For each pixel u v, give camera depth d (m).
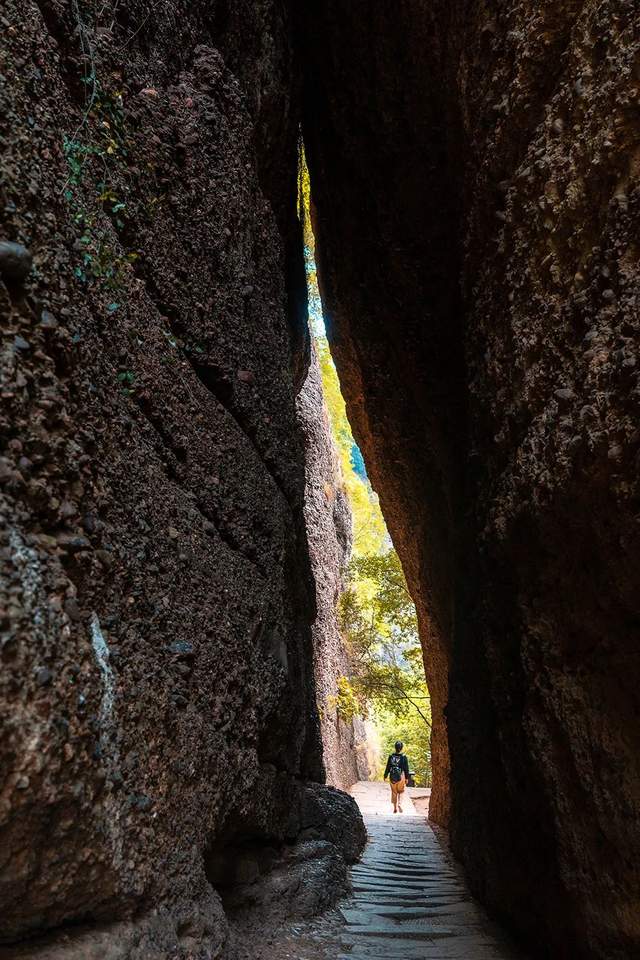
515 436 4.01
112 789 2.12
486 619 5.03
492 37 4.30
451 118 5.47
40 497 1.92
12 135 2.07
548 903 4.18
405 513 10.57
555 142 3.53
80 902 2.04
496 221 4.27
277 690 4.16
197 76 4.25
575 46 3.37
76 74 2.78
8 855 1.69
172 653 2.80
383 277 7.90
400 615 17.95
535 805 4.31
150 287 3.30
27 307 1.99
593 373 2.99
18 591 1.69
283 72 6.27
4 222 1.96
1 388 1.80
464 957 4.47
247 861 4.42
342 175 8.20
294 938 4.30
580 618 3.62
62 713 1.81
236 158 4.46
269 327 4.91
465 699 6.88
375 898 5.93
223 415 3.92
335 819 7.29
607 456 2.87
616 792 3.38
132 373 2.82
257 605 3.98
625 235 2.89
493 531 4.23
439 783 11.33
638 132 2.90
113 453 2.54
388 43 6.27
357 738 22.28
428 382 7.87
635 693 3.31
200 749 2.93
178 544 3.03
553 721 3.88
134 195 3.20
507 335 4.09
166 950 2.35
